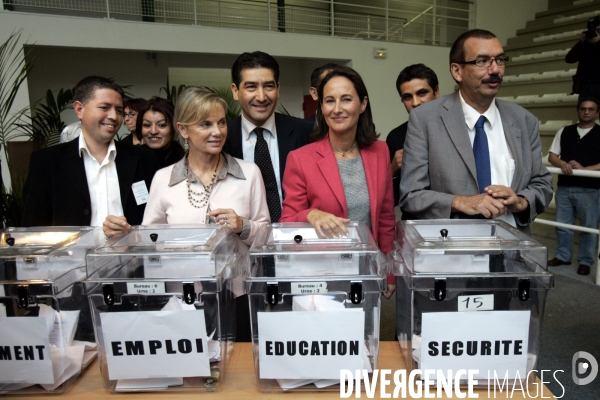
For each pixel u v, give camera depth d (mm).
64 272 911
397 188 2047
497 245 873
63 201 1534
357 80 1352
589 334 2361
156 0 6375
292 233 1072
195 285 848
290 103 8281
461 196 1331
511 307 853
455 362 864
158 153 2260
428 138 1518
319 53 6598
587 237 3273
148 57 6582
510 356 860
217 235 999
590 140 3355
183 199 1377
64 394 896
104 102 1503
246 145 1829
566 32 6449
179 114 1300
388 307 2633
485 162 1442
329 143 1479
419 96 2182
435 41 7609
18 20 4895
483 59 1361
